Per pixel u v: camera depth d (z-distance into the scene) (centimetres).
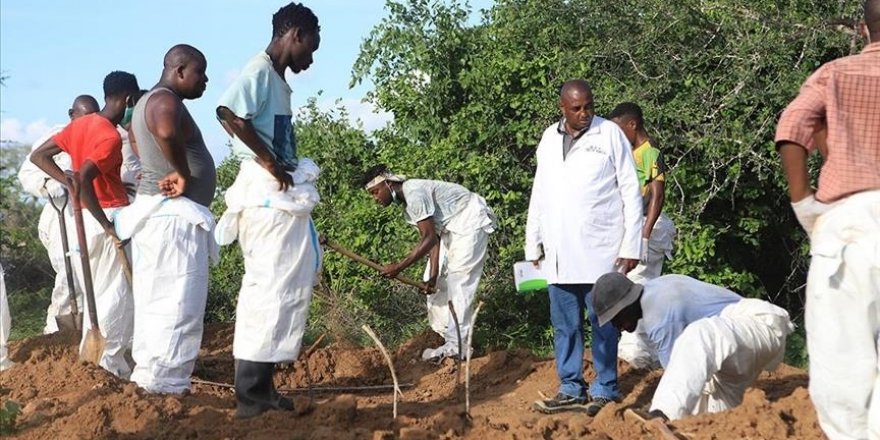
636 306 593
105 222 670
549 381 718
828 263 407
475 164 1063
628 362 723
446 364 803
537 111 1080
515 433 518
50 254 835
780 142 423
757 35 984
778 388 665
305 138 1237
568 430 523
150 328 606
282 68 577
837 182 413
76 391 610
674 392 519
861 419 410
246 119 548
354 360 819
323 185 1210
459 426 533
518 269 654
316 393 752
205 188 625
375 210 1099
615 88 1027
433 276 841
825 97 420
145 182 620
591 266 605
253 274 563
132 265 645
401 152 1179
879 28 425
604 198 606
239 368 565
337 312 1080
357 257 826
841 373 408
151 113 593
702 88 1011
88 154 677
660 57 1039
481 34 1205
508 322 1050
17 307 1344
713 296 582
